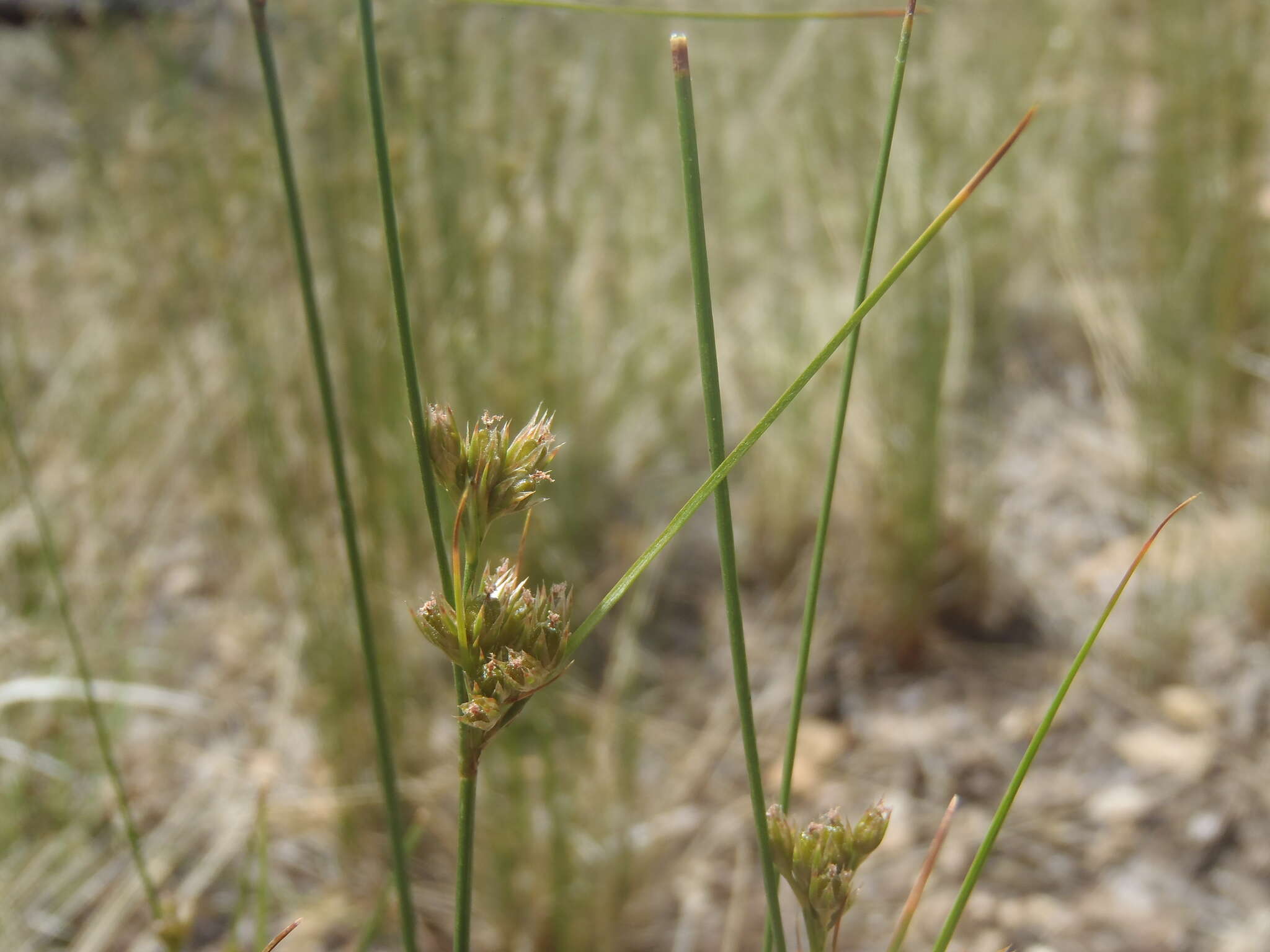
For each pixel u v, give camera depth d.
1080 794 0.30
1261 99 0.40
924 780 0.31
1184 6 0.41
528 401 0.31
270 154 0.33
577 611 0.34
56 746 0.30
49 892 0.26
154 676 0.34
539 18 0.41
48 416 0.40
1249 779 0.29
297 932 0.27
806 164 0.43
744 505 0.40
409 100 0.26
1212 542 0.36
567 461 0.35
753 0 0.49
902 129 0.40
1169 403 0.38
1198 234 0.40
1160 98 0.44
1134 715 0.32
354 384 0.26
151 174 0.35
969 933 0.27
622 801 0.27
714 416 0.09
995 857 0.28
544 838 0.27
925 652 0.34
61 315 0.45
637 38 0.45
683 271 0.44
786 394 0.09
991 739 0.32
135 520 0.39
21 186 0.52
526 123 0.34
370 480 0.27
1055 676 0.33
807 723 0.33
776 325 0.42
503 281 0.33
